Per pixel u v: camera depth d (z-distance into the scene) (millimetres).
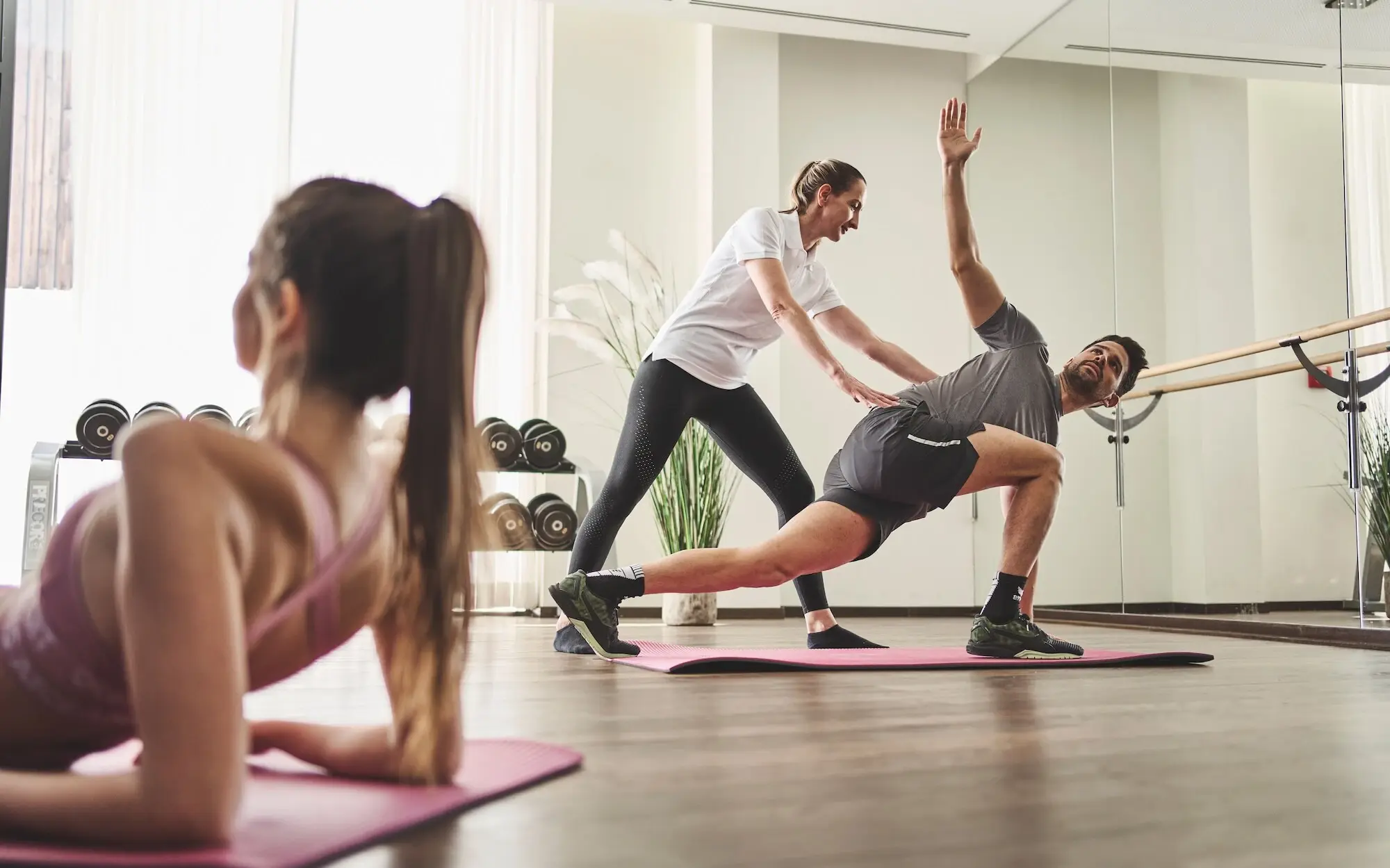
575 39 5691
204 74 5039
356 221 812
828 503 2639
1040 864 784
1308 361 3875
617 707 1776
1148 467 4660
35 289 4836
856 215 3092
